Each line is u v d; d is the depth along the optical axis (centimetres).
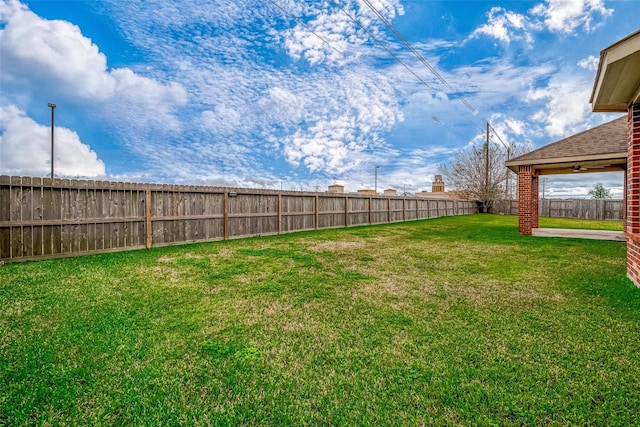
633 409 178
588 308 338
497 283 441
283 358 235
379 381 206
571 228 1289
